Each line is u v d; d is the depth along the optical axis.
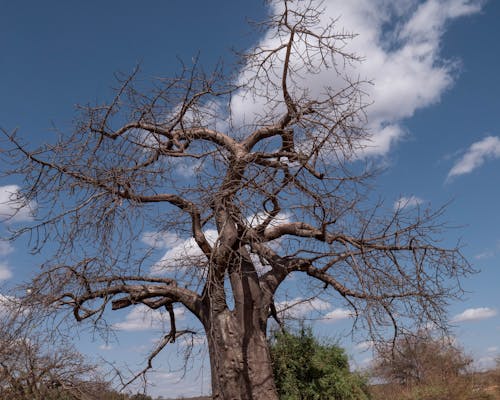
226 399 10.31
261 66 10.59
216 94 10.80
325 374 13.56
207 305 11.05
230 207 9.40
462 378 19.69
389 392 19.16
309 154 9.49
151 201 10.91
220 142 11.35
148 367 11.97
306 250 10.29
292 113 10.82
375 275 9.74
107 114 10.20
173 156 10.49
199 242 10.65
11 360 13.72
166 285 11.52
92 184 9.73
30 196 9.44
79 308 10.80
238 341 10.55
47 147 9.59
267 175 8.82
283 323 12.73
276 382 13.38
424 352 18.52
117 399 12.82
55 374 14.27
